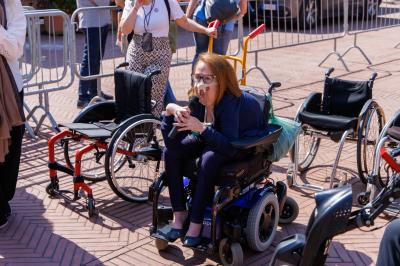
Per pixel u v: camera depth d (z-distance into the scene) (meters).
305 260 2.87
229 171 3.87
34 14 6.55
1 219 4.51
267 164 4.32
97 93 7.75
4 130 4.11
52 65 10.24
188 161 4.07
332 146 6.46
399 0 17.81
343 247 4.32
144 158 4.93
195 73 3.97
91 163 5.82
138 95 5.04
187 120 3.82
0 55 4.15
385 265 2.67
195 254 4.21
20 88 4.37
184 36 13.58
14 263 4.05
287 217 4.65
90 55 7.71
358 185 5.43
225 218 4.03
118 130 4.76
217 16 6.85
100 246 4.32
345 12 10.38
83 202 5.03
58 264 4.06
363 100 5.43
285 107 7.96
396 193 2.70
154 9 5.79
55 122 6.94
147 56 5.86
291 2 12.02
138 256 4.19
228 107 3.97
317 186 5.27
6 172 4.49
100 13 7.64
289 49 12.20
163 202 5.04
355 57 11.42
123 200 5.09
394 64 10.73
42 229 4.55
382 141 4.80
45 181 5.47
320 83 9.32
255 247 4.11
